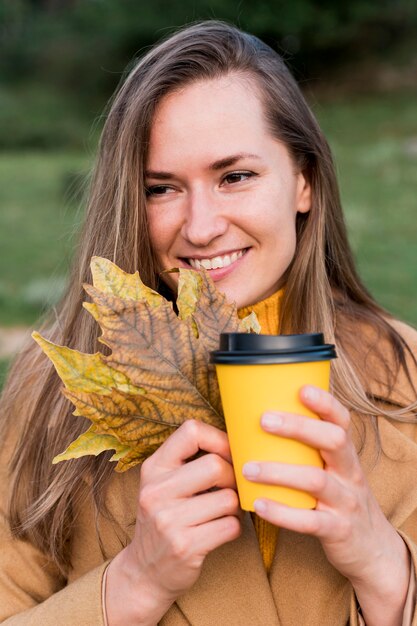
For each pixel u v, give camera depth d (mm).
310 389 1152
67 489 1716
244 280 1656
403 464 1653
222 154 1583
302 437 1159
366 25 25406
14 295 8062
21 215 12789
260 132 1648
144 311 1270
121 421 1280
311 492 1184
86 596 1470
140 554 1357
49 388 1808
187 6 25656
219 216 1605
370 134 19625
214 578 1574
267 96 1698
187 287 1344
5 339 6715
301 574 1584
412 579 1387
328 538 1246
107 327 1260
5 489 1811
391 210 11414
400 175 14078
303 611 1572
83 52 27531
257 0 24828
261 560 1581
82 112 25688
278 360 1136
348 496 1234
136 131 1620
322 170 1853
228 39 1742
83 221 1914
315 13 24719
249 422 1170
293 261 1838
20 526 1767
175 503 1274
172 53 1661
